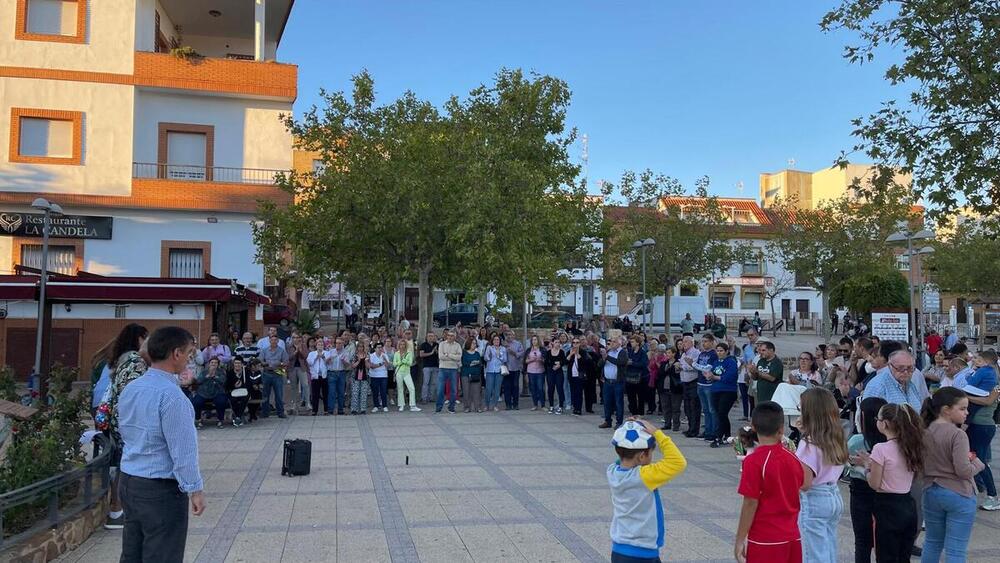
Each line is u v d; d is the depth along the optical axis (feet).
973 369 32.50
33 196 76.59
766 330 165.89
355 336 61.57
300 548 22.00
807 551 16.22
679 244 107.76
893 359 24.06
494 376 55.77
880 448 17.84
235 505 26.96
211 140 83.51
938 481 17.99
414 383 62.54
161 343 15.17
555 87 81.71
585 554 21.61
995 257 107.04
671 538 23.20
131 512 14.83
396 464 34.81
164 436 14.78
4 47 76.38
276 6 92.84
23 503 19.67
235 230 82.38
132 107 79.56
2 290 51.75
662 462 13.78
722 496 28.99
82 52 78.43
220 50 101.04
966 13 34.04
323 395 53.93
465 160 66.33
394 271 69.00
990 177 33.60
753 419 15.20
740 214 188.03
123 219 79.87
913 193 35.76
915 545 22.16
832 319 155.33
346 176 63.87
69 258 78.95
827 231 119.24
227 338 65.77
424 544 22.49
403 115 71.72
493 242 63.21
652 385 51.60
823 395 16.72
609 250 106.52
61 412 25.23
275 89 83.41
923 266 93.35
